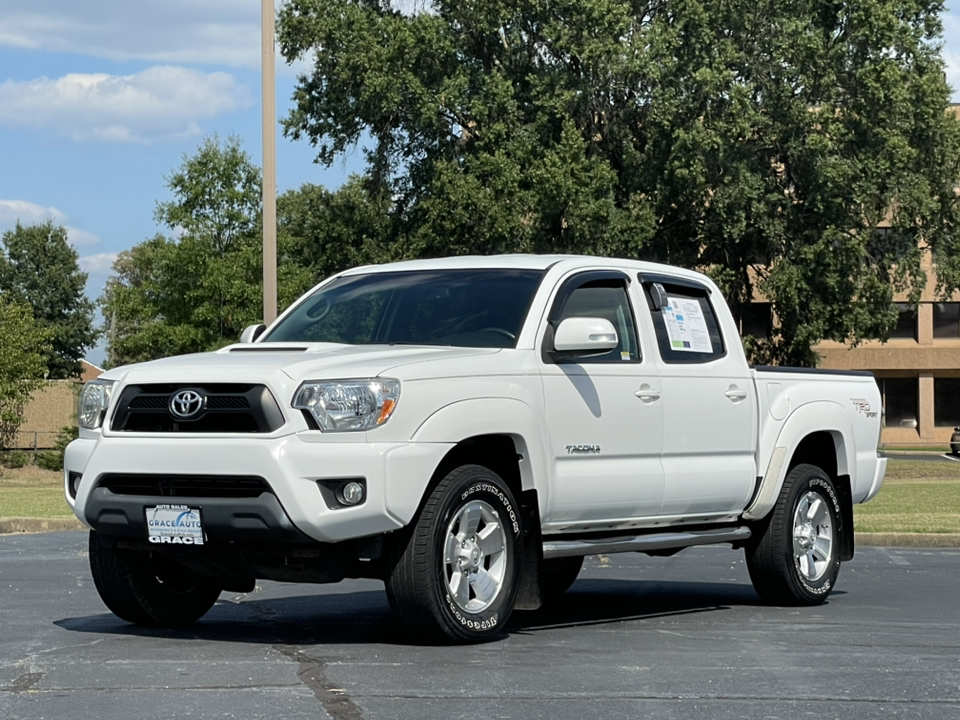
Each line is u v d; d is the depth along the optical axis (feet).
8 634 27.58
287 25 138.41
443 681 21.90
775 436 34.37
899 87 128.98
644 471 30.19
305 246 155.02
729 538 32.53
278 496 24.16
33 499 89.25
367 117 138.41
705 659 24.62
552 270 29.86
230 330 173.99
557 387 28.22
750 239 139.44
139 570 28.22
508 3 134.31
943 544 59.21
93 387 27.14
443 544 25.38
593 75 131.75
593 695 20.92
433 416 25.32
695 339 32.83
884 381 252.42
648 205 132.77
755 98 134.62
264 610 32.53
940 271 144.25
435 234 133.28
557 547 28.07
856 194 128.98
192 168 170.91
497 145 133.18
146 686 21.27
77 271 381.81
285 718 18.90
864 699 20.94
